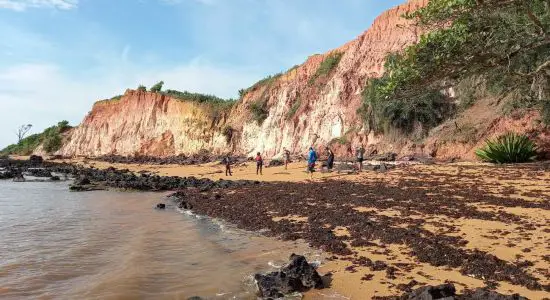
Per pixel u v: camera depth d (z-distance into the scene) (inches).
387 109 1291.8
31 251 385.7
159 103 2874.0
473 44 551.5
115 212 644.1
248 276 299.6
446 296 216.5
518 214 422.3
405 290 250.1
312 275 268.2
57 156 2928.2
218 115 2501.2
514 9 550.9
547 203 468.4
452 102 1239.5
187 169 1611.7
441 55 550.3
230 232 456.8
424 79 585.9
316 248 361.7
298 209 542.9
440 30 557.3
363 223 425.7
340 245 359.6
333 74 1860.2
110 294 265.1
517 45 557.0
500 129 1016.2
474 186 617.9
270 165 1443.2
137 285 281.4
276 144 1902.1
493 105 1106.7
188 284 283.9
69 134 3789.4
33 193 983.0
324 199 601.6
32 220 573.0
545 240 328.8
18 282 295.0
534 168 759.1
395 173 867.4
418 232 377.1
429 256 308.2
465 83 1190.9
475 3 525.0
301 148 1716.3
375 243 358.0
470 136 1061.8
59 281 297.3
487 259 292.7
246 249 378.3
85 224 535.5
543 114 928.9
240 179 1048.8
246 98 2436.0
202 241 416.5
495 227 376.5
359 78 1649.9
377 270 290.4
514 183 620.4
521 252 303.9
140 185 1010.1
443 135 1139.3
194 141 2507.4
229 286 278.7
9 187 1162.0
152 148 2689.5
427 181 709.3
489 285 249.1
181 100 2763.3
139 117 2950.3
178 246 396.5
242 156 2065.7
